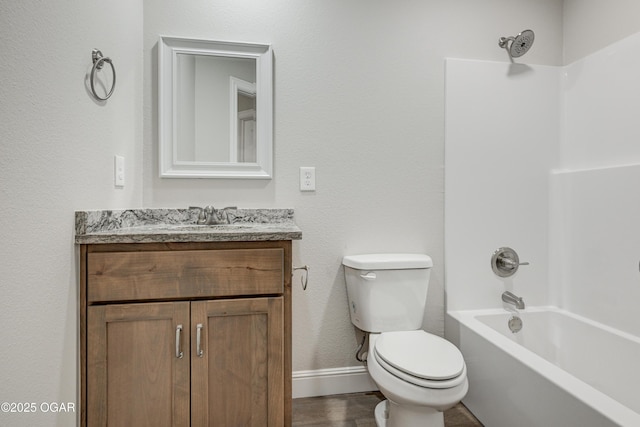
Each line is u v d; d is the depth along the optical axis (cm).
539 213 203
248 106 178
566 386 117
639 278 161
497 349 151
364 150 189
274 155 181
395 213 192
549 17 204
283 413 132
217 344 127
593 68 188
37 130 101
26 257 98
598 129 185
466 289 198
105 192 139
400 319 171
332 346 188
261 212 177
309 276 185
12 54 93
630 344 157
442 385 123
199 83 175
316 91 184
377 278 170
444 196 196
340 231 187
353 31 187
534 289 204
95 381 120
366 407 175
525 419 134
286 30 182
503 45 199
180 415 124
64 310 113
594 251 182
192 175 173
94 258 120
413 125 193
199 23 175
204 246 127
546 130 203
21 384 96
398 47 191
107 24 139
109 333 121
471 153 197
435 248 196
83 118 123
